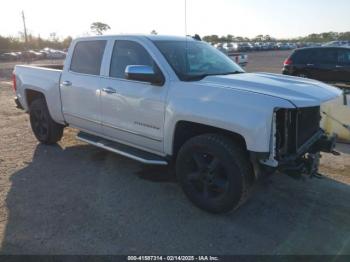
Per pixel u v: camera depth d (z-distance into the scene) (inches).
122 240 128.3
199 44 187.3
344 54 492.7
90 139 198.4
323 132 166.4
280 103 122.8
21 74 244.4
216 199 142.3
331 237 130.8
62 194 163.9
